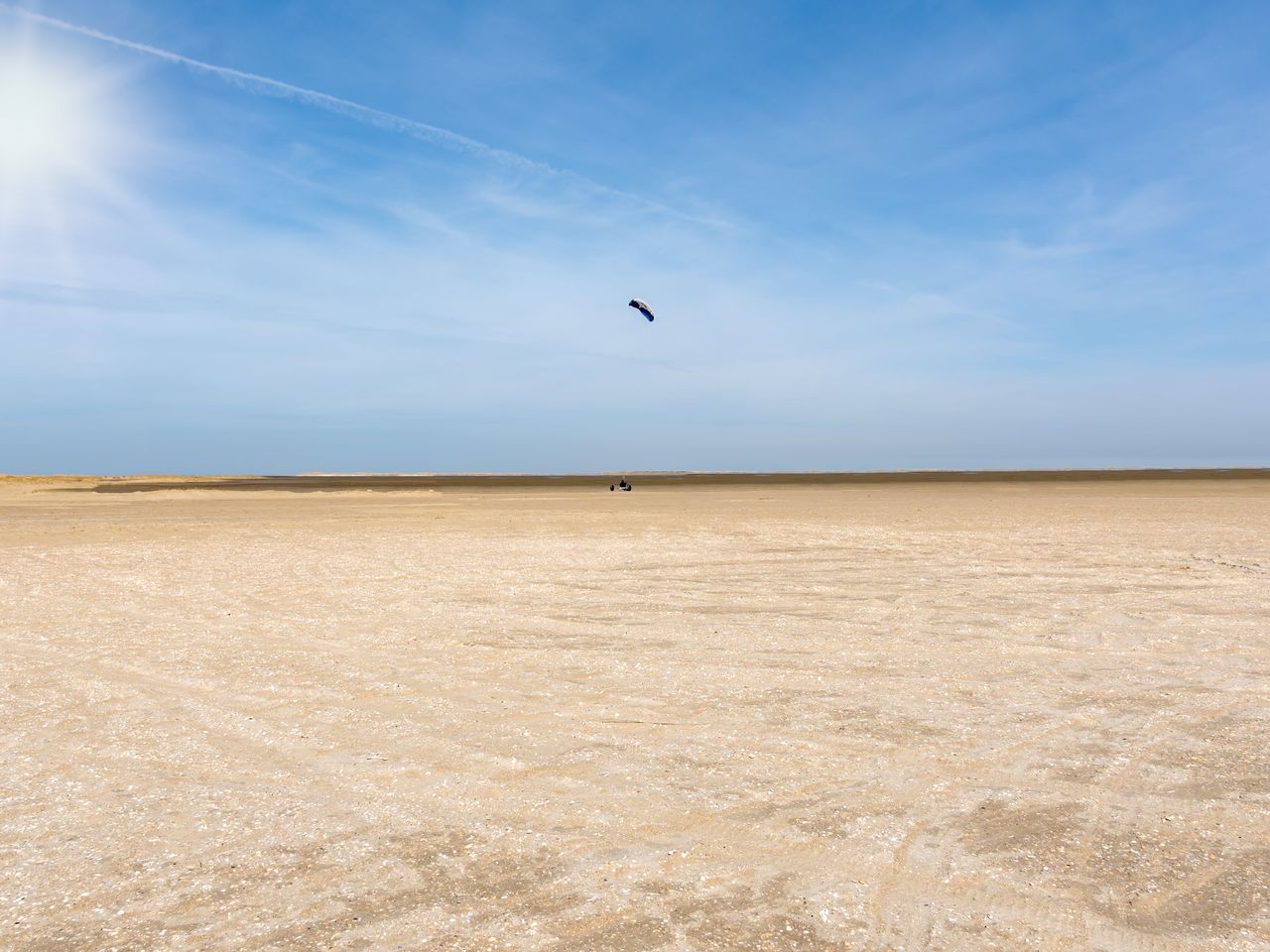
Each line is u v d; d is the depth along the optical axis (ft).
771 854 14.37
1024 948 11.56
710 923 12.16
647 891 13.12
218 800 16.76
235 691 25.13
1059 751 19.52
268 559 58.75
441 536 76.38
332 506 136.15
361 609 39.24
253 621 36.55
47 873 13.74
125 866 13.96
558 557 58.65
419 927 12.04
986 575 48.24
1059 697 24.03
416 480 394.11
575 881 13.42
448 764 18.84
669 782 17.63
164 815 16.03
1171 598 40.34
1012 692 24.59
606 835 15.10
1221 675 26.40
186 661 29.01
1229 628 33.55
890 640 31.81
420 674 27.09
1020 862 14.07
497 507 130.82
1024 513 106.73
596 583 46.57
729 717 22.31
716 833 15.19
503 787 17.39
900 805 16.42
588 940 11.70
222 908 12.58
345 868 13.87
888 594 42.09
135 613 38.65
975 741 20.24
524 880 13.44
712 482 314.76
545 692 24.86
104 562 57.57
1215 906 12.64
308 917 12.32
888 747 19.84
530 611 38.40
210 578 49.55
